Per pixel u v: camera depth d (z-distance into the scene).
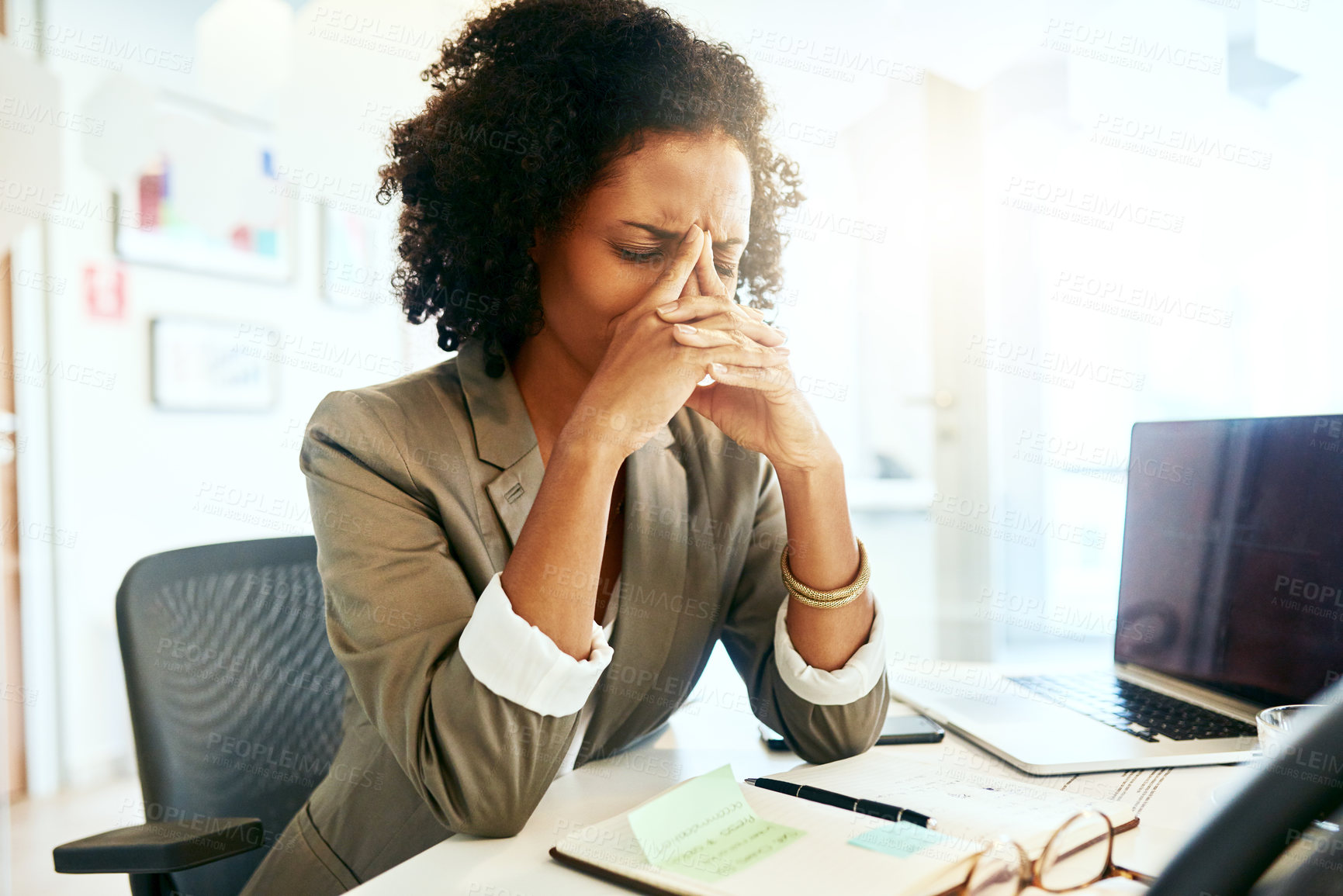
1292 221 2.33
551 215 0.75
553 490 0.65
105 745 2.65
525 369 0.86
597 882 0.54
